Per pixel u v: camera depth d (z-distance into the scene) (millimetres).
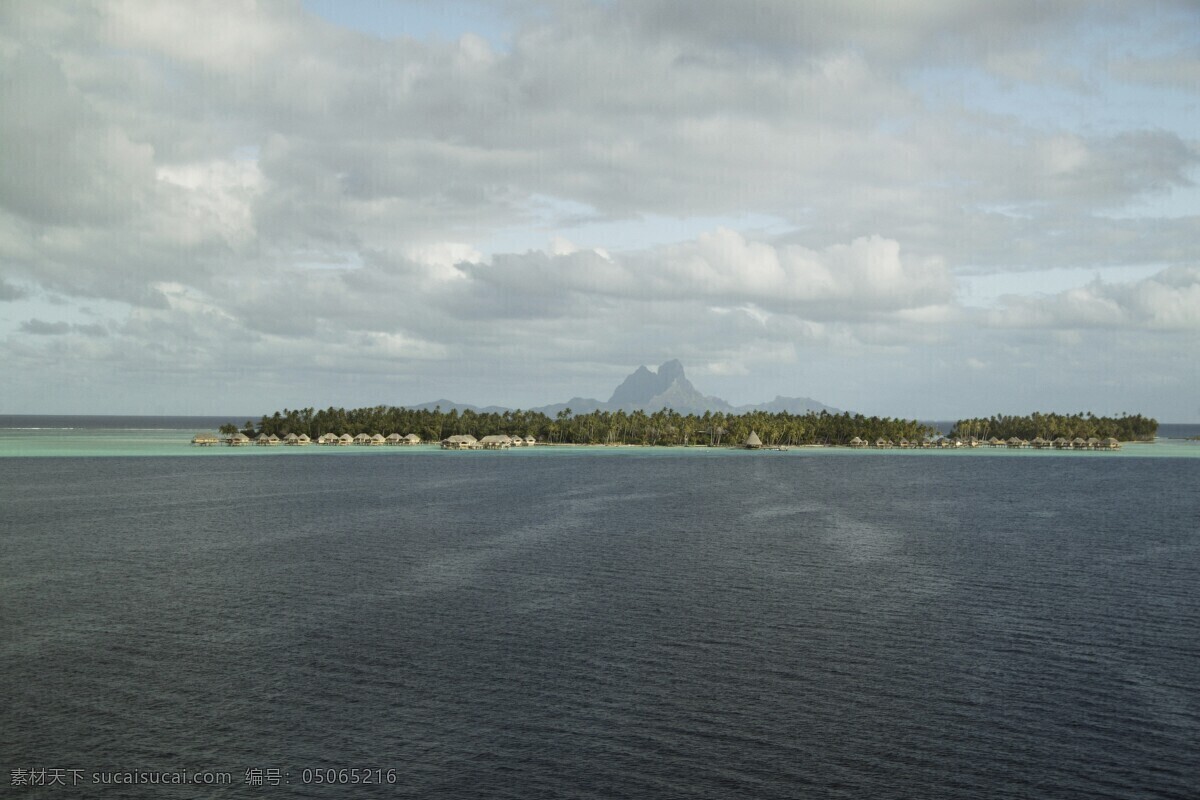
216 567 70000
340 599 58094
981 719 36656
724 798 29672
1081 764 32438
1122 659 45094
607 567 71312
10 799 29203
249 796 29656
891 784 30797
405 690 39656
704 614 54438
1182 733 35281
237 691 39344
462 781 30812
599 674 42094
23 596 58500
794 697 39094
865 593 61281
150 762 32125
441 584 63531
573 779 31016
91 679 40844
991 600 59156
